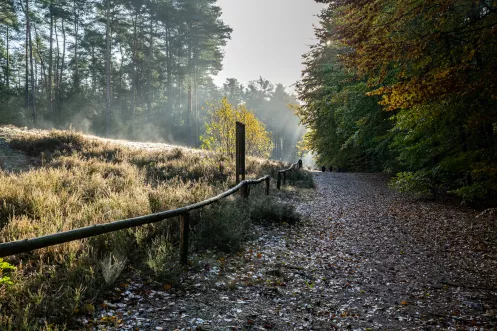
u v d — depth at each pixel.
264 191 12.33
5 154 14.17
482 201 11.64
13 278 3.80
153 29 52.66
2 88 37.44
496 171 9.07
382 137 16.88
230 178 12.57
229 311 4.09
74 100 41.09
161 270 4.58
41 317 3.39
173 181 11.44
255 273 5.48
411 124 10.48
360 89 17.39
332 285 5.30
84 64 56.50
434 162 13.09
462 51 7.37
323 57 26.12
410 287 5.36
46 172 9.57
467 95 7.93
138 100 58.72
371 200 13.63
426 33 7.98
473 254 7.04
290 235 8.03
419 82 7.02
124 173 11.80
